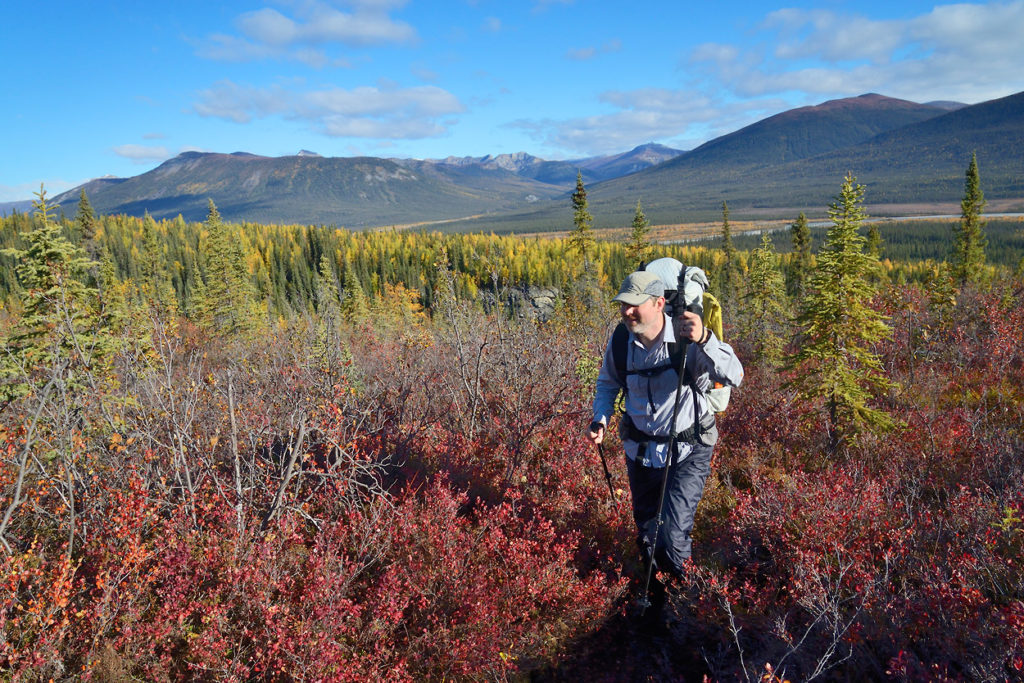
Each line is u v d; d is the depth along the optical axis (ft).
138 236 411.13
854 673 8.91
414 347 30.30
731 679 9.12
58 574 10.62
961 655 8.56
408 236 454.81
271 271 368.89
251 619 10.25
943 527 11.96
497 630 9.85
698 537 13.60
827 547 11.32
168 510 13.26
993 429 17.84
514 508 13.61
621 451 17.20
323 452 15.97
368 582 11.73
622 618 10.82
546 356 23.07
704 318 10.80
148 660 9.87
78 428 15.10
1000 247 605.31
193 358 19.40
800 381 22.40
